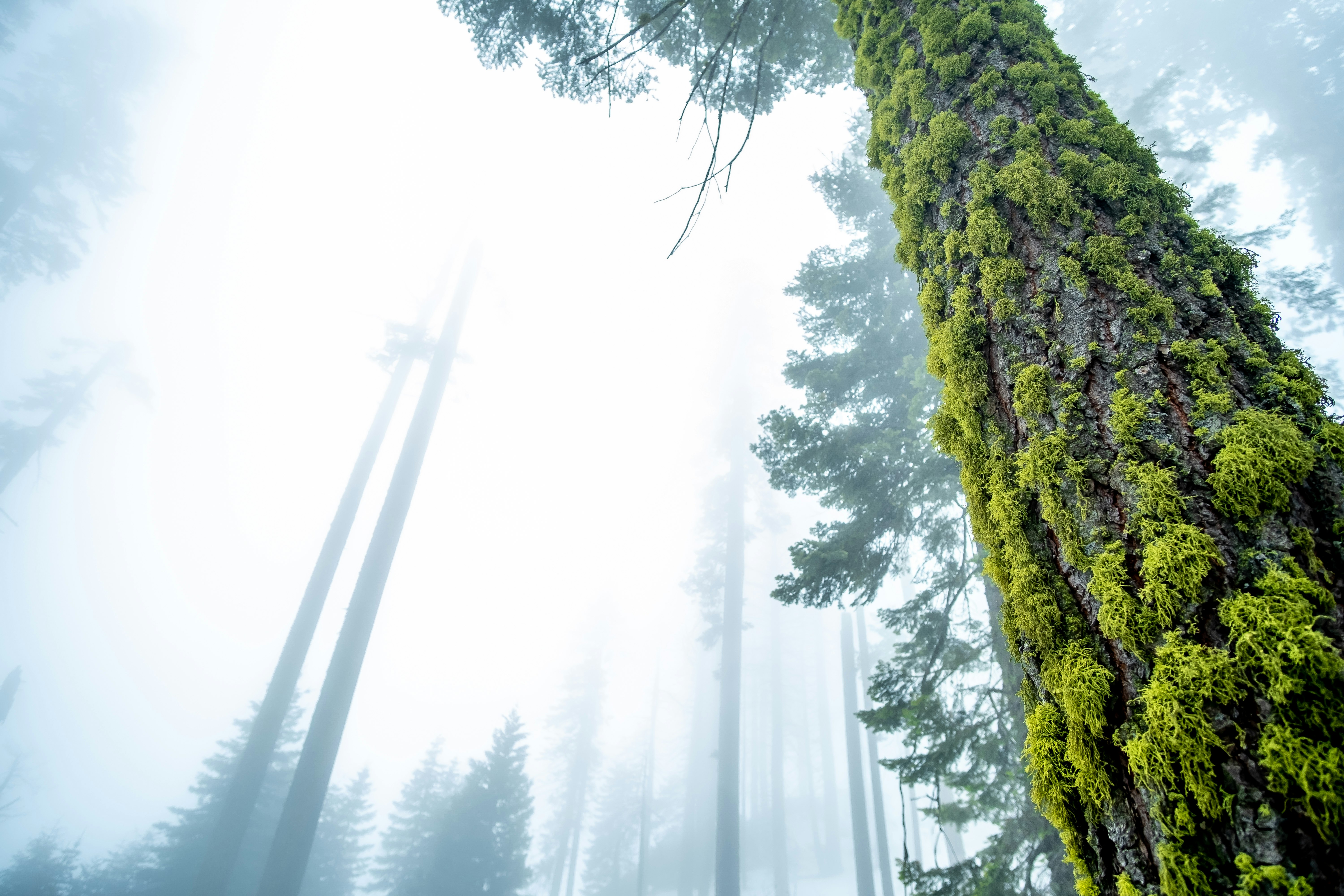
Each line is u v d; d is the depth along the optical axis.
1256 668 0.71
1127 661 0.85
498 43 6.19
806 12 6.10
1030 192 1.30
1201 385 0.95
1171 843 0.72
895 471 7.79
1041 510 1.04
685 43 6.38
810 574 7.05
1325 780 0.61
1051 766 0.94
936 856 5.63
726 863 15.39
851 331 9.54
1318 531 0.77
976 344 1.28
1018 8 1.71
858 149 10.31
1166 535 0.84
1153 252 1.14
